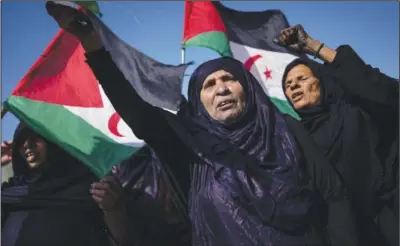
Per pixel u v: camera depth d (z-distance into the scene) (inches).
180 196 103.0
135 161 139.2
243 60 192.1
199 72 106.1
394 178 107.2
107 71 94.5
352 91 109.0
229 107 101.0
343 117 108.0
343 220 93.6
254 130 100.4
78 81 140.8
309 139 102.4
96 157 134.6
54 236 112.5
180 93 147.4
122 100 95.9
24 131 129.5
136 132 99.5
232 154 96.0
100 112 140.1
